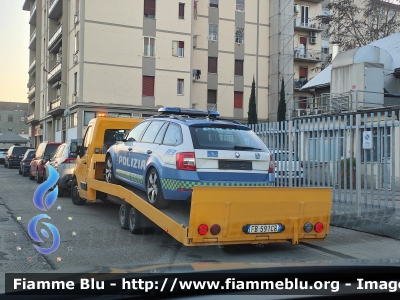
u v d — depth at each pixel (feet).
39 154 66.69
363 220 28.22
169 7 119.65
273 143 36.01
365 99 66.08
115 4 114.32
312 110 77.05
